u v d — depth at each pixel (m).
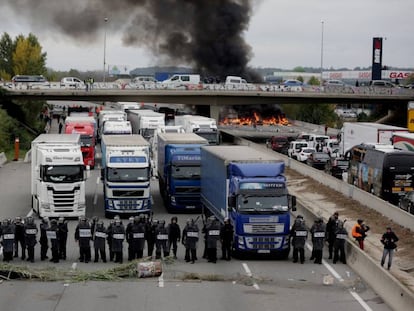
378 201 46.47
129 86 102.31
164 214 46.22
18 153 81.56
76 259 33.50
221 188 37.12
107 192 44.09
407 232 40.22
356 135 71.06
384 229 41.72
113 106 144.88
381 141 66.75
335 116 142.38
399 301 25.64
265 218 33.72
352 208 48.91
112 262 32.81
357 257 31.91
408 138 57.06
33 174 46.12
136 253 32.94
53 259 32.78
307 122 141.12
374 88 105.81
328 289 28.95
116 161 44.34
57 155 43.22
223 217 36.50
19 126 102.00
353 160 58.31
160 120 76.56
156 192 55.91
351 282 29.95
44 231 33.03
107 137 50.47
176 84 103.94
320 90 105.19
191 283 29.55
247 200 33.97
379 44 136.38
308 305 26.61
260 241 33.78
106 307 26.03
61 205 43.09
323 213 47.22
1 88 99.50
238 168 35.00
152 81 118.38
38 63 142.25
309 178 63.56
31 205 49.00
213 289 28.67
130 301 26.81
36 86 100.31
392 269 32.72
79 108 99.69
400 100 106.50
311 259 34.19
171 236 33.38
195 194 46.00
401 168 49.91
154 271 30.36
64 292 27.97
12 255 32.97
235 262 33.59
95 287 28.70
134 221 32.94
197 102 106.62
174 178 45.94
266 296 27.77
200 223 42.97
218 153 39.03
